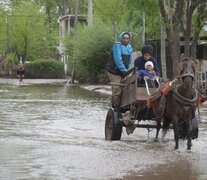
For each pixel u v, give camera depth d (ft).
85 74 187.52
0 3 281.13
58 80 223.30
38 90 148.77
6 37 264.31
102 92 139.33
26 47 264.11
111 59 55.31
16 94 130.11
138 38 167.73
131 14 139.85
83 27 198.18
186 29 96.07
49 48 274.98
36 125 67.92
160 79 52.54
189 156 45.24
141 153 46.24
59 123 70.33
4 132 60.49
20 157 43.83
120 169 39.78
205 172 39.24
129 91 52.44
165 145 50.60
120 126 53.16
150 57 53.47
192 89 47.65
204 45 128.98
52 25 317.42
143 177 37.42
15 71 261.65
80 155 44.83
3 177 36.83
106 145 50.34
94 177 37.06
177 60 94.48
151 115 53.21
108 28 179.83
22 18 262.67
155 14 99.45
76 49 184.96
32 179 36.32
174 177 37.60
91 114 82.48
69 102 105.70
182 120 49.06
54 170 39.09
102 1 171.42
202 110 87.97
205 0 93.56
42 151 46.60
